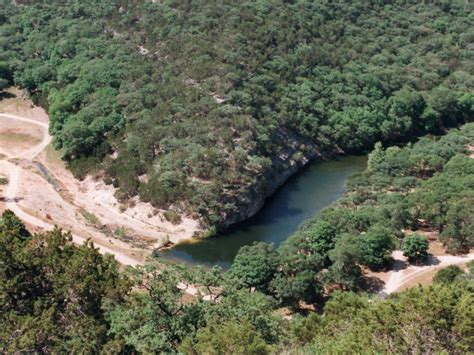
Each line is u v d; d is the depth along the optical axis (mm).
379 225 92750
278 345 46562
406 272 88438
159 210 110500
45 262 54250
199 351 43906
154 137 120625
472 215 92812
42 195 116875
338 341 43344
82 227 106188
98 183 120875
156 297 53781
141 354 48938
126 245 101250
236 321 50781
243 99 128875
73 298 52281
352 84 153500
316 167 137500
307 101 143375
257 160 117438
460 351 38438
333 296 71562
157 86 135875
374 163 123875
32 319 47531
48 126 149625
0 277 51750
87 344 47812
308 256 86812
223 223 108000
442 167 121188
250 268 81688
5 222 66000
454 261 91312
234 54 141750
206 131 119438
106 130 130125
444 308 40625
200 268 59969
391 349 39000
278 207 117062
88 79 144250
